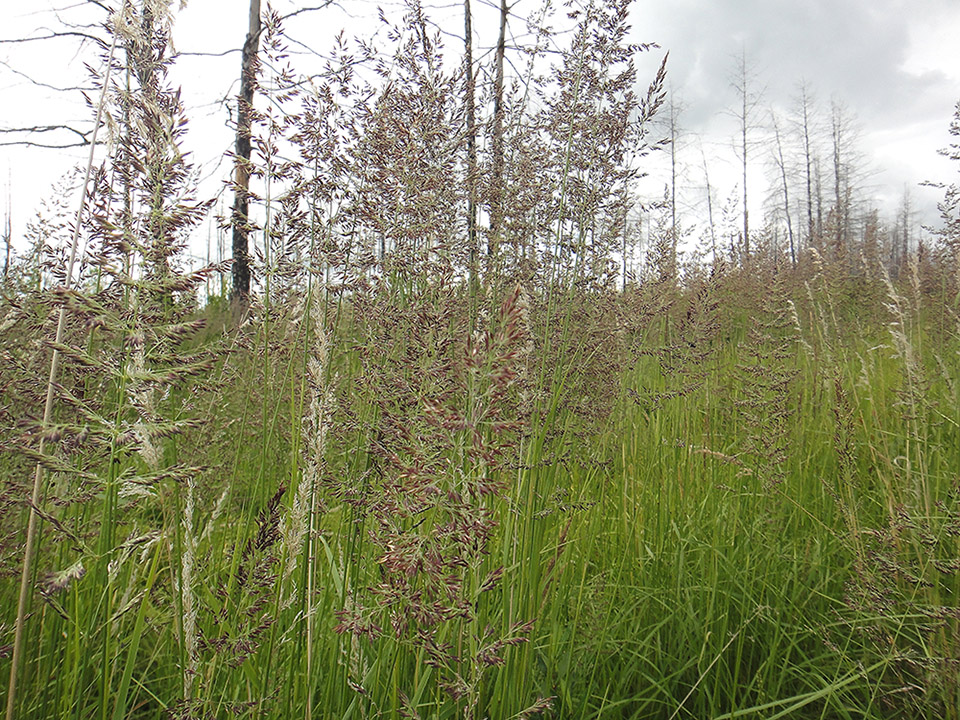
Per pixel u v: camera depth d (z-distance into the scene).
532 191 2.48
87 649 1.70
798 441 3.26
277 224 2.01
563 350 2.36
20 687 1.71
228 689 1.89
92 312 1.38
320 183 2.00
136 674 2.18
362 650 2.00
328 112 2.02
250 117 1.97
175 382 1.47
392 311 2.21
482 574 1.94
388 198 2.24
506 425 1.41
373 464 1.99
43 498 1.82
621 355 2.81
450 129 2.46
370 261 2.15
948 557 2.49
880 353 4.07
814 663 2.49
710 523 3.03
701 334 3.31
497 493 1.40
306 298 2.16
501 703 1.85
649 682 2.44
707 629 2.43
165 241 1.51
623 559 2.73
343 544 2.09
